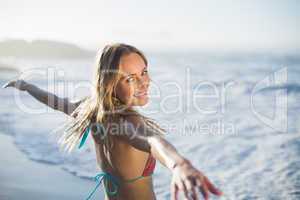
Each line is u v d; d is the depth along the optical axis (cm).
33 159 550
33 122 696
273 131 664
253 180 490
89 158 551
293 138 632
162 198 442
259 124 702
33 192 450
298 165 528
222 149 597
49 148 581
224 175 507
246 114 754
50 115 742
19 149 586
